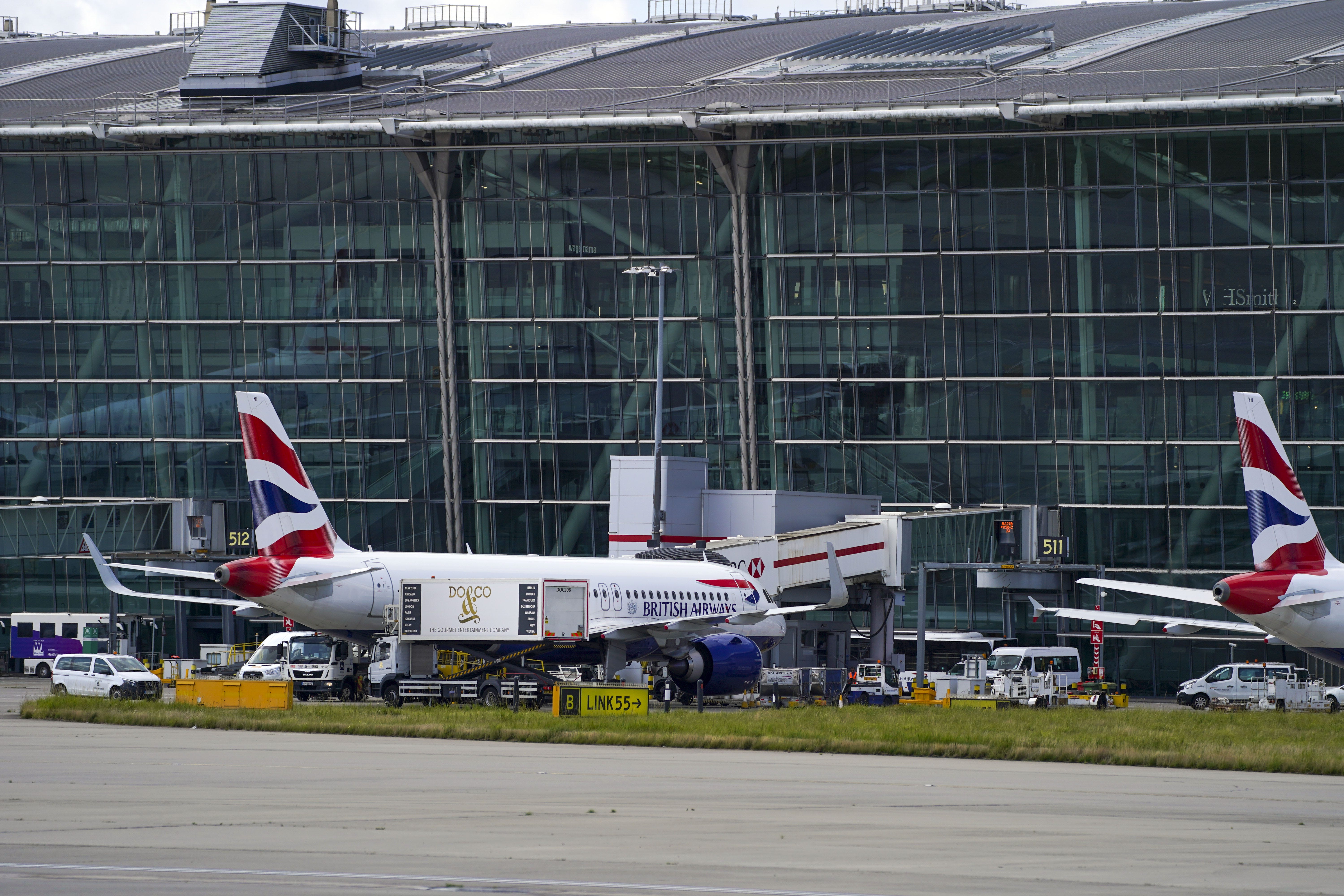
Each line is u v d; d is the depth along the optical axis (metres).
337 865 63.72
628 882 60.81
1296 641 194.88
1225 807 93.69
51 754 119.75
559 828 76.75
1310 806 95.44
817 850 70.38
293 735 149.50
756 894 58.50
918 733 152.62
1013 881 62.81
